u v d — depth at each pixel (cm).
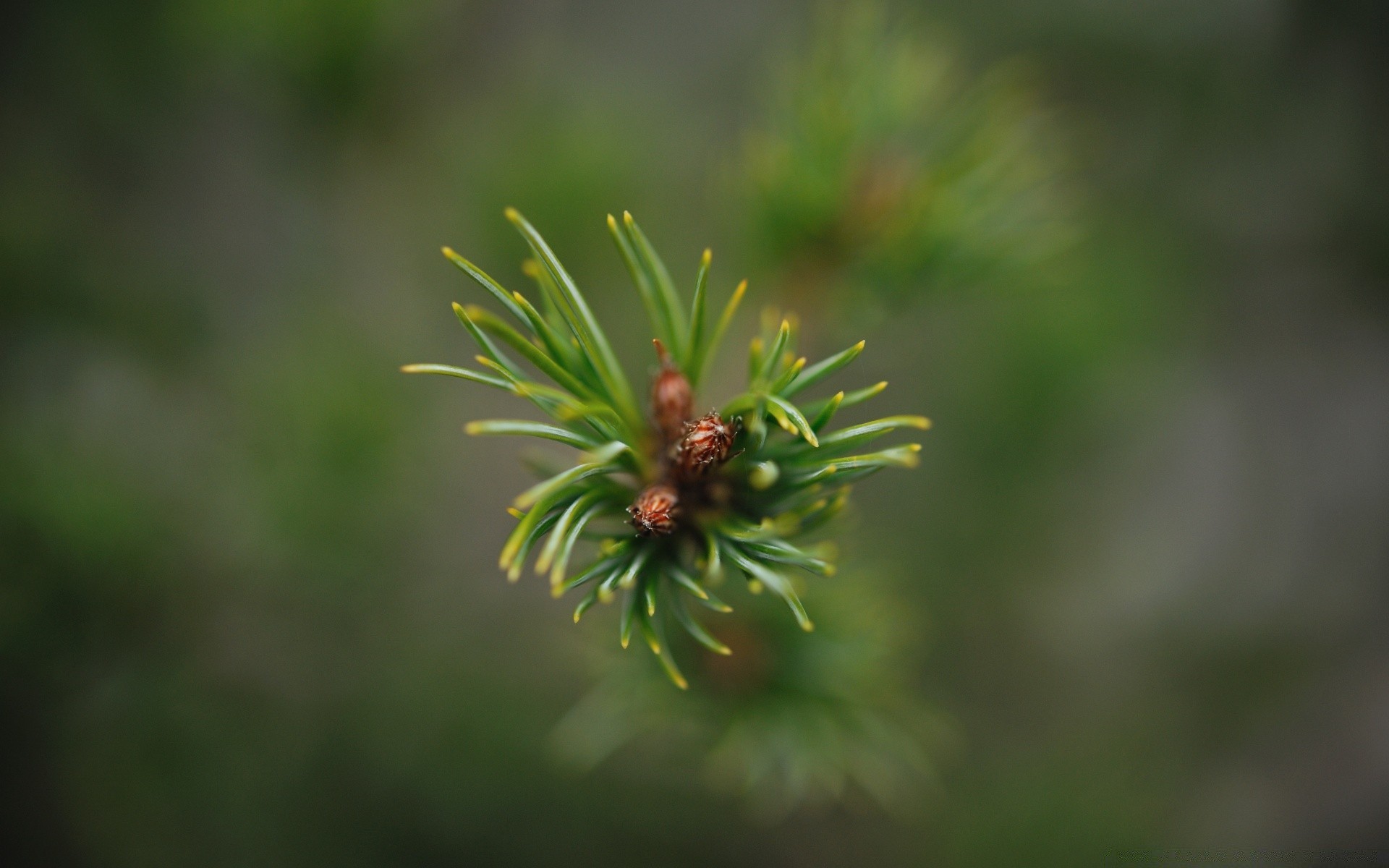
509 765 49
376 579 43
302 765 46
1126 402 52
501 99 44
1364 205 61
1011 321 50
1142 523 65
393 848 48
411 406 43
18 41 40
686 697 28
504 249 43
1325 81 60
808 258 29
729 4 64
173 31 38
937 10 57
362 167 42
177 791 41
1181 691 63
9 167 41
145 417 40
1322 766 63
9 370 39
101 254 41
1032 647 61
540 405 21
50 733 40
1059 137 54
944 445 54
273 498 39
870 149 29
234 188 46
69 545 35
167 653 39
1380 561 67
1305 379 68
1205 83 59
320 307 44
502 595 53
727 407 22
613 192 44
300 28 35
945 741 56
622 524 26
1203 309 59
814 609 28
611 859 52
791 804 29
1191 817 58
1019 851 50
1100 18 59
